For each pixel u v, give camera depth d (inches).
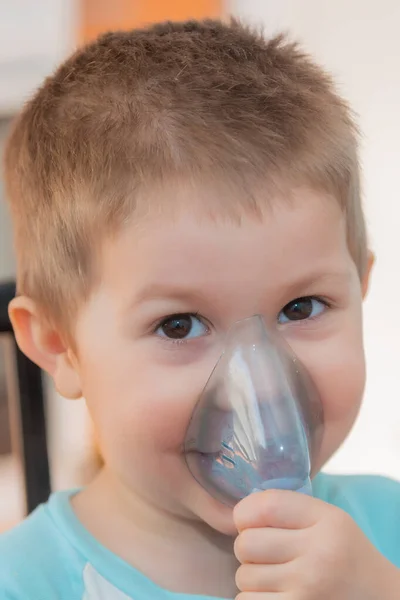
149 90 30.6
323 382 29.5
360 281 33.9
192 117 29.2
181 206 27.4
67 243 31.0
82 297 30.7
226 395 27.2
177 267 27.3
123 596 30.6
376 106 68.8
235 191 27.4
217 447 27.9
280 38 36.9
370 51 68.4
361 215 33.8
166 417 28.5
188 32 35.0
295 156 28.8
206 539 32.4
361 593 26.1
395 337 71.7
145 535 32.5
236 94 30.2
